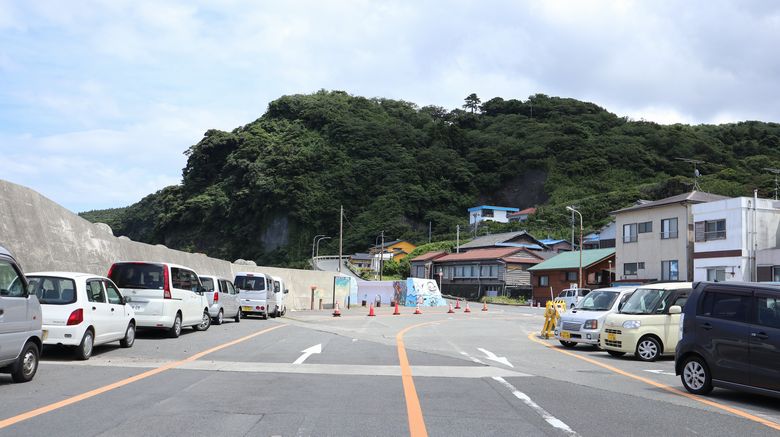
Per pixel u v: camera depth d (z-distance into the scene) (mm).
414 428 6719
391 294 63469
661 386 10336
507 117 120750
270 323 25703
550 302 21375
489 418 7316
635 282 49031
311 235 93062
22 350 9148
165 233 102500
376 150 103375
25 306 9219
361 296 63406
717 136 100375
